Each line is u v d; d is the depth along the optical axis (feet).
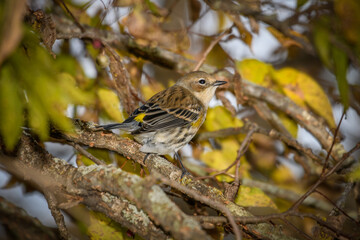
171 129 35.68
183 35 40.27
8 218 23.59
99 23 37.40
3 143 25.89
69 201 26.35
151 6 35.65
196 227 21.06
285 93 39.78
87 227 27.86
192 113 37.14
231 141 38.75
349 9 28.89
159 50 40.83
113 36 39.50
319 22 32.71
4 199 24.41
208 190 29.50
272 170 44.68
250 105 42.86
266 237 27.22
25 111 24.21
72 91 21.27
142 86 39.58
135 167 32.83
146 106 35.01
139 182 23.09
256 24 39.06
